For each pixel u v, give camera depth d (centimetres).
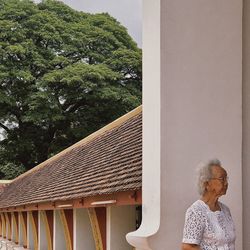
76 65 4497
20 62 4631
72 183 1420
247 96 651
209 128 624
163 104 604
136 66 4675
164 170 596
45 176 2186
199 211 478
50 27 4759
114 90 4509
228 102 638
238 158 640
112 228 1082
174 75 611
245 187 645
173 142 604
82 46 4872
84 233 1360
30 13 4856
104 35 4881
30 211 2111
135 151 1075
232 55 645
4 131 4791
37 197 1783
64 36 4853
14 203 2303
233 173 636
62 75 4381
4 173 4859
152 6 629
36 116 4444
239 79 647
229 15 645
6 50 4541
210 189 484
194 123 616
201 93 623
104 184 1016
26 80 4472
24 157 4809
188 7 622
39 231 1942
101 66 4572
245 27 657
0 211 2978
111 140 1481
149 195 615
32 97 4425
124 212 1095
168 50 611
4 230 3247
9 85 4566
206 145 620
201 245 478
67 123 4647
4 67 4516
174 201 596
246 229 640
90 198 1103
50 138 4731
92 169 1345
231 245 487
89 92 4512
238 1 651
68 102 4591
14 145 4712
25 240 2341
